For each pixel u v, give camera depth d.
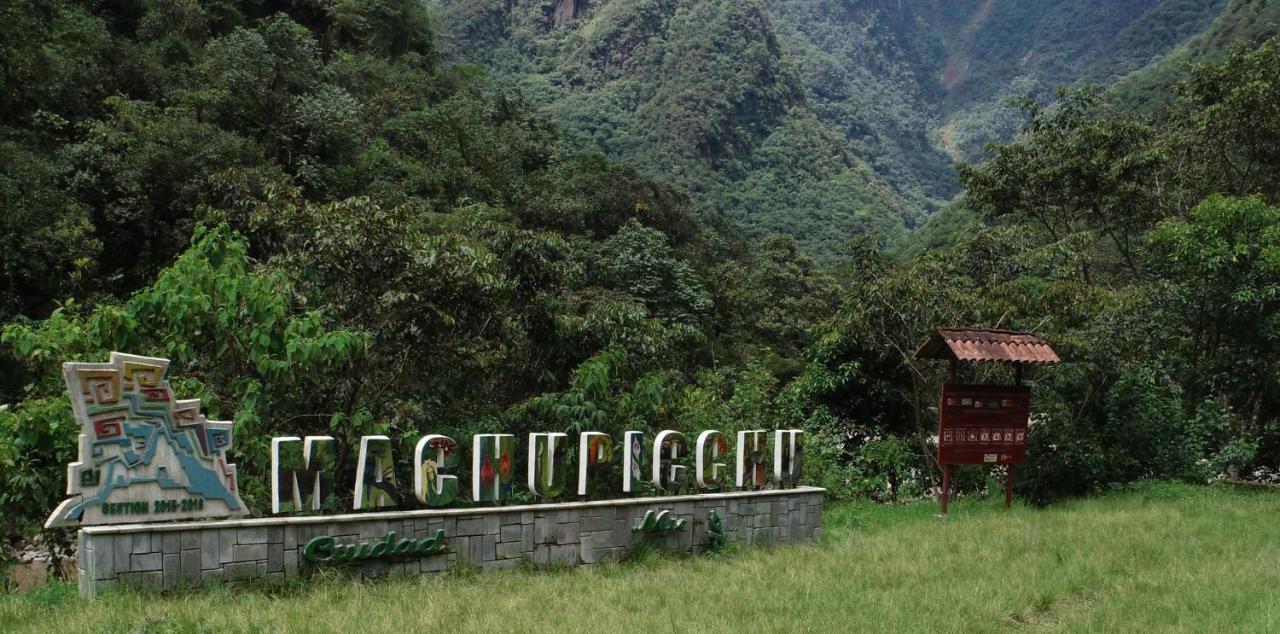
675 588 8.71
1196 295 17.80
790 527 11.93
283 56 43.16
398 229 12.87
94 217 29.36
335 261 12.52
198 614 6.82
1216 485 17.14
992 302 16.53
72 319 10.96
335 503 9.96
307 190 36.69
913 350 16.73
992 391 14.45
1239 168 24.73
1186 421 17.61
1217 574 9.36
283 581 8.10
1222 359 18.42
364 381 12.12
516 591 8.43
